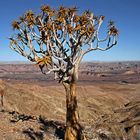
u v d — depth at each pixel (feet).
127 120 57.47
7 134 44.37
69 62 39.78
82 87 168.04
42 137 45.85
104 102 141.79
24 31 40.19
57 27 39.47
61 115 96.17
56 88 141.08
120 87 224.94
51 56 39.09
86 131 48.19
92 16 40.16
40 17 39.86
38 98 97.45
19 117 55.98
